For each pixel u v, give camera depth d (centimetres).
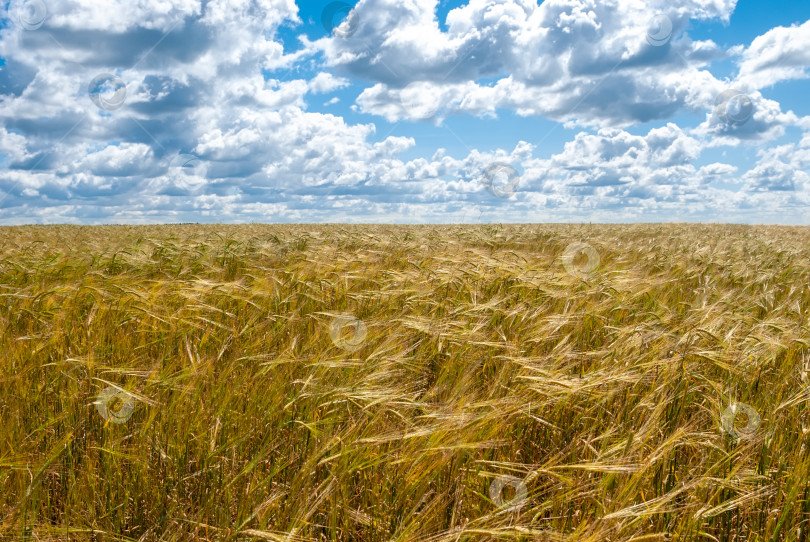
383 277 538
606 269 625
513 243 1034
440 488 206
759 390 284
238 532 171
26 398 257
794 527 192
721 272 662
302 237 957
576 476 205
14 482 205
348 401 234
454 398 238
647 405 248
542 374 262
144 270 596
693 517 186
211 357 296
